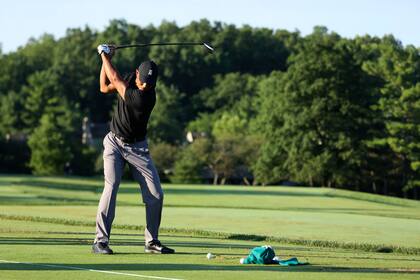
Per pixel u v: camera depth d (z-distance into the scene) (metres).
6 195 96.50
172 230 49.12
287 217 66.00
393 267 28.69
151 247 32.88
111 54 33.72
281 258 31.52
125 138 33.28
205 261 29.17
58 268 26.02
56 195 101.44
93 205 79.62
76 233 43.66
